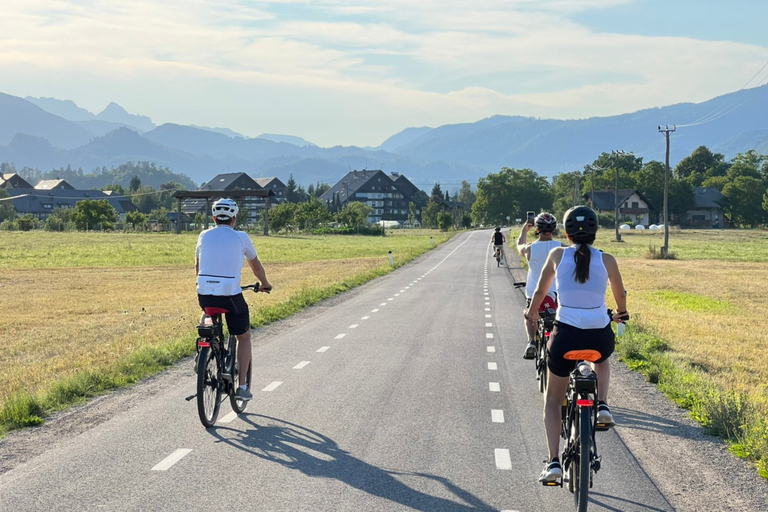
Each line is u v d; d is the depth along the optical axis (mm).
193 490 5695
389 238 99125
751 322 19125
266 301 21266
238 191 111250
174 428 7605
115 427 7664
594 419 5266
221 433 7398
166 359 11672
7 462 6453
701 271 40000
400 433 7387
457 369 10945
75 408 8578
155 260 50250
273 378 10242
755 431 7008
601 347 5211
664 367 10930
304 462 6426
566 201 152875
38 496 5559
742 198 149500
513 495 5621
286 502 5434
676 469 6312
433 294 24516
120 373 10406
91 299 25031
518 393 9289
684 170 195125
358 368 11023
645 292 28078
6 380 10586
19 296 26203
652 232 114000
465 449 6844
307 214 116812
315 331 15312
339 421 7875
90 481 5910
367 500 5488
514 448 6879
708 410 7859
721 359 12523
